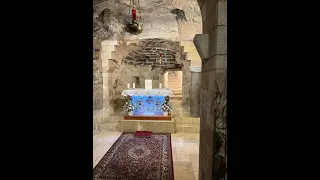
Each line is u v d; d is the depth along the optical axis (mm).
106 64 6695
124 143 5094
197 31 5789
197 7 4461
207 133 2236
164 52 8828
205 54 2217
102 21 5547
